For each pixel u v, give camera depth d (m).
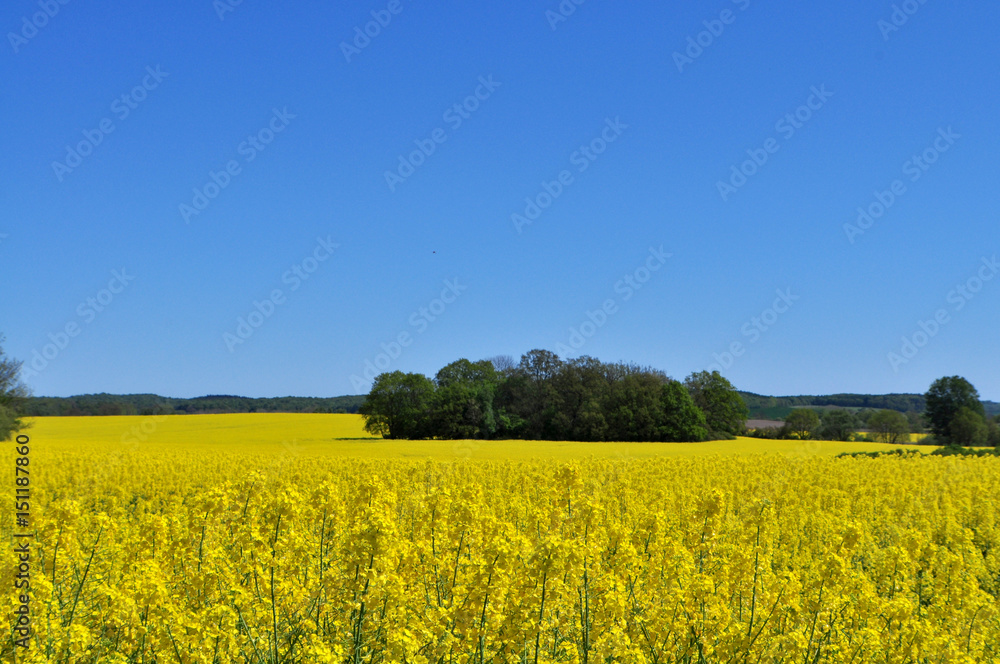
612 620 7.00
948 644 7.29
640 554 8.98
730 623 7.16
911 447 62.97
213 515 8.38
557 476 10.28
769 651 6.72
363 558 6.85
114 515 16.98
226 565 7.92
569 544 6.82
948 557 8.97
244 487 8.85
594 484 18.83
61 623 7.09
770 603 7.52
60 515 8.15
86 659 6.61
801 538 13.82
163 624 6.46
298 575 8.09
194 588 7.52
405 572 7.87
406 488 17.92
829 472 27.62
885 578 9.07
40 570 7.86
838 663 6.97
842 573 8.02
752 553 7.88
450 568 8.53
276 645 6.59
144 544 8.50
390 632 6.50
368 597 6.72
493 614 6.66
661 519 9.78
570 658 6.66
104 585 6.91
